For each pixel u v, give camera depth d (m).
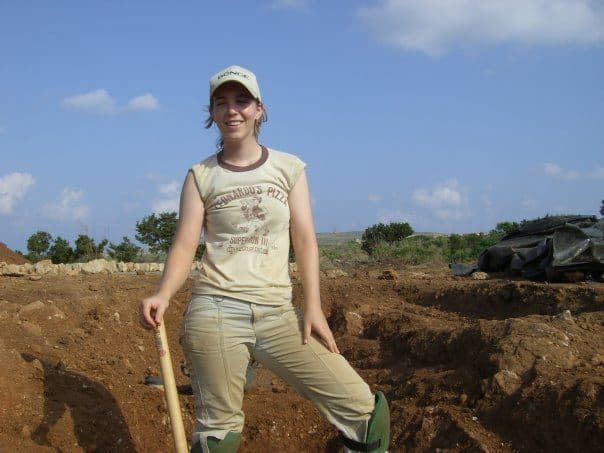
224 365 2.50
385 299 6.09
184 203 2.59
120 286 6.24
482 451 3.14
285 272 2.61
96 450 3.29
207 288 2.53
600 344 3.63
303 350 2.53
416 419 3.58
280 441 3.82
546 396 3.15
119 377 4.08
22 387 3.35
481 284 5.82
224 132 2.52
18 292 5.68
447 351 4.17
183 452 2.48
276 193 2.56
